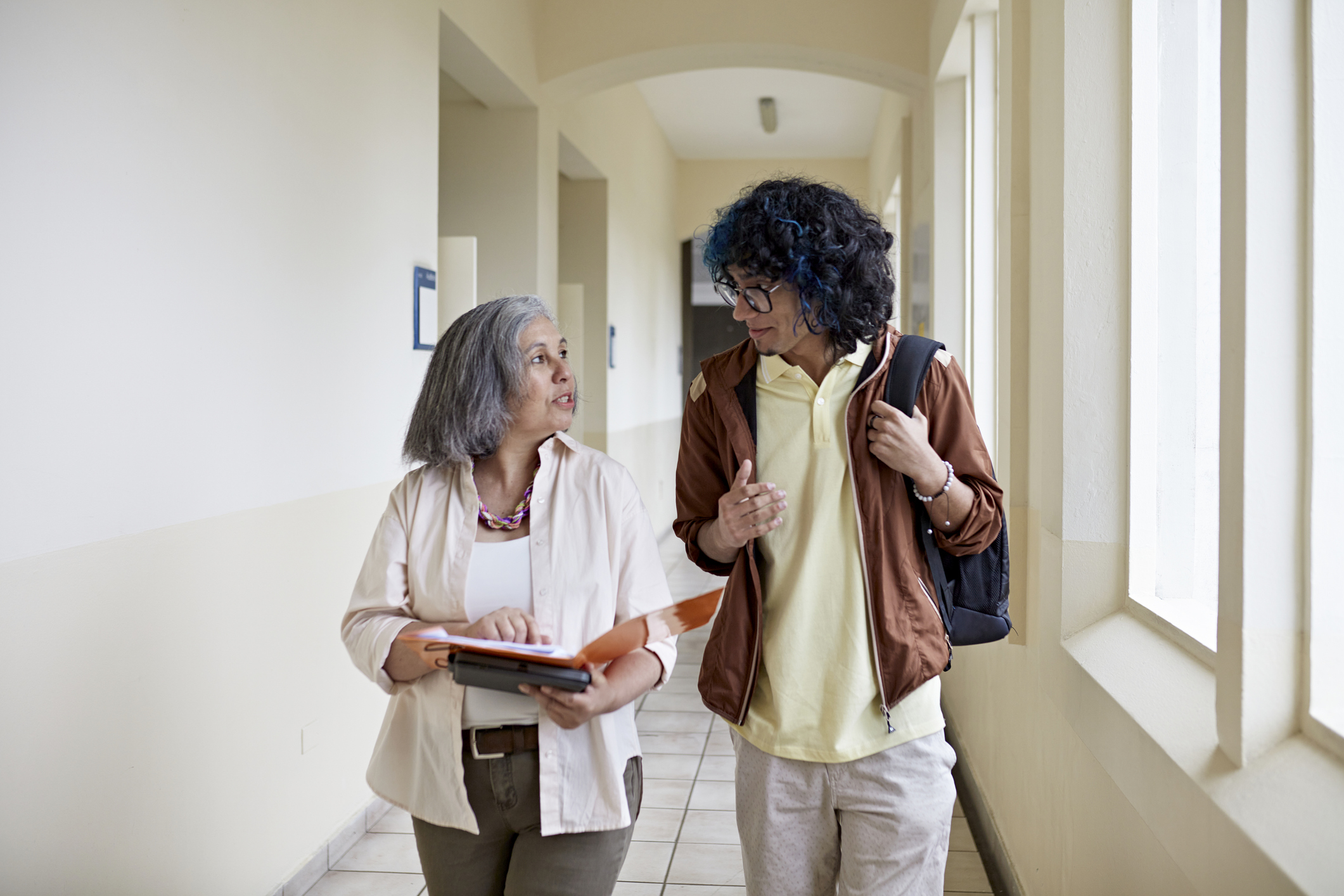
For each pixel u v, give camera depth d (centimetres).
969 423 161
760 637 163
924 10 510
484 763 151
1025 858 259
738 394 169
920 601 159
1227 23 130
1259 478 124
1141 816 155
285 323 273
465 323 160
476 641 137
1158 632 188
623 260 838
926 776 159
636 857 308
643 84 902
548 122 570
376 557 162
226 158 243
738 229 154
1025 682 259
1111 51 205
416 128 367
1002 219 277
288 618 276
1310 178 122
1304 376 123
